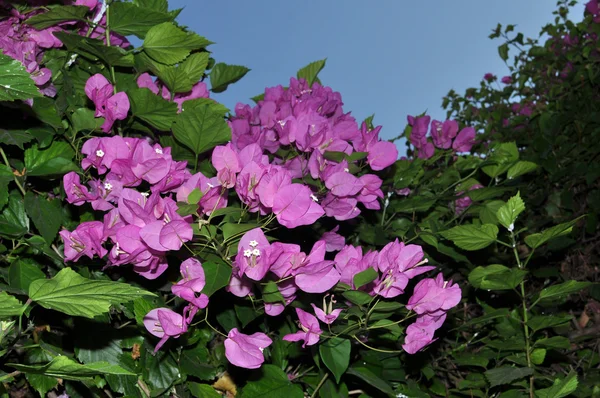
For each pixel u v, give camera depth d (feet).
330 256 2.91
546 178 4.78
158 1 2.95
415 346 2.44
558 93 5.75
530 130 5.24
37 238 2.37
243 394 2.54
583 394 3.55
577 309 4.55
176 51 2.74
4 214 2.44
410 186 3.58
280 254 2.23
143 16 2.67
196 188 2.24
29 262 2.45
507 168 3.57
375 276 2.29
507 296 3.77
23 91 1.95
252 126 3.01
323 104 3.04
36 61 2.68
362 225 3.14
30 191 2.41
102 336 2.48
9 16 2.68
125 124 2.71
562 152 4.58
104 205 2.40
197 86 2.95
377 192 2.71
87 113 2.50
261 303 2.54
